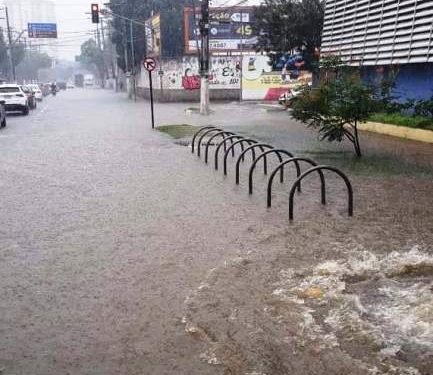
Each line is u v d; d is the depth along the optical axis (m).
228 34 40.50
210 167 11.10
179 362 3.73
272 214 7.30
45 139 16.69
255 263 5.46
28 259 5.75
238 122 21.23
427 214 7.18
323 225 6.73
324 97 11.70
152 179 9.92
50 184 9.63
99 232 6.66
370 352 3.77
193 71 39.75
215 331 4.11
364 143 14.24
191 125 19.77
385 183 9.12
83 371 3.66
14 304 4.66
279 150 8.78
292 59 30.88
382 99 12.30
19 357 3.84
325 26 22.75
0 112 20.55
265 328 4.13
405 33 16.17
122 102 40.94
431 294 4.64
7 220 7.27
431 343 3.85
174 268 5.39
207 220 7.07
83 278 5.19
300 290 4.77
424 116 15.02
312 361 3.69
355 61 19.11
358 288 4.82
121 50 54.19
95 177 10.23
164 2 48.94
